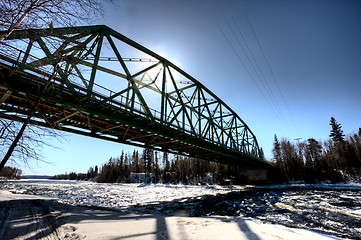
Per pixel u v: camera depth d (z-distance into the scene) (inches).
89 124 699.4
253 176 2422.5
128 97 784.9
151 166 4084.6
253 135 2613.2
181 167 3531.0
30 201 545.3
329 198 876.6
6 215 313.6
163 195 1213.1
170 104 1166.3
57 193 1243.8
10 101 501.4
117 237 209.5
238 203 803.4
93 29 670.5
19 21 191.6
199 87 1320.1
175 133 938.1
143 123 784.9
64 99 489.7
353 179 2364.7
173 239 200.8
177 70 1130.0
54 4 201.2
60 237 205.9
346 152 2689.5
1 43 203.0
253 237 194.4
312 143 3277.6
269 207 669.3
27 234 212.4
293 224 409.7
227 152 1566.2
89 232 230.5
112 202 856.3
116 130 830.5
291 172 2903.5
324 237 230.2
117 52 748.6
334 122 3166.8
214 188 1907.0
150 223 292.8
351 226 384.2
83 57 316.8
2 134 245.3
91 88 578.2
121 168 4303.6
